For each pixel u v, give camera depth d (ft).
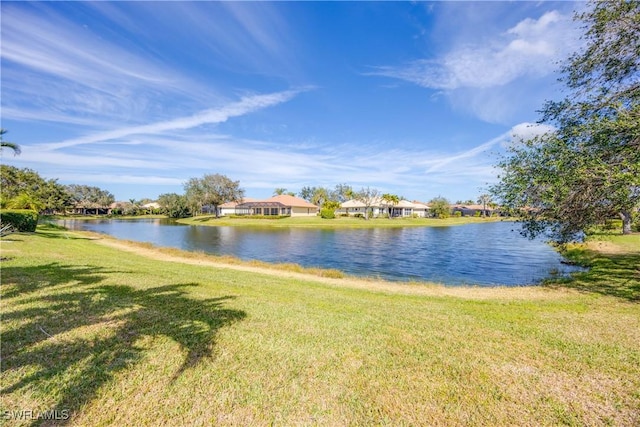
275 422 9.26
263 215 219.00
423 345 14.82
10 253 36.35
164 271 33.40
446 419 9.62
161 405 9.80
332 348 14.19
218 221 189.47
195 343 14.17
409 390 11.05
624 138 24.29
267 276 36.11
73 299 19.83
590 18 27.25
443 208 253.03
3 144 46.03
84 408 9.50
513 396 10.83
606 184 23.11
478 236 118.32
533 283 41.22
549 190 26.07
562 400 10.66
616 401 10.64
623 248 58.54
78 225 155.12
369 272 52.85
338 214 246.06
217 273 35.17
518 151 29.25
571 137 26.84
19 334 14.29
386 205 237.25
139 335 14.76
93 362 12.10
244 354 13.30
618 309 21.88
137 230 138.92
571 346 14.97
